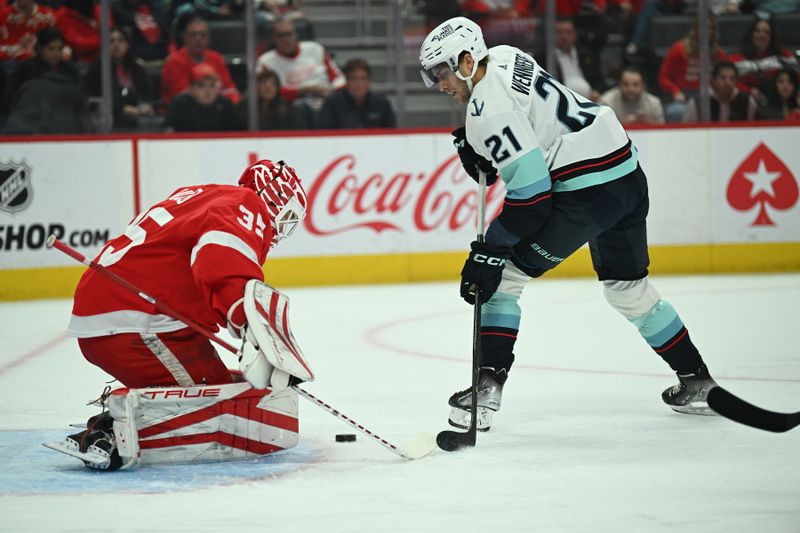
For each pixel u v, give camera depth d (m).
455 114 34.00
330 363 18.20
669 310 13.24
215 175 29.81
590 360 17.97
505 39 32.06
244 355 9.99
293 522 8.84
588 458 11.15
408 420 13.40
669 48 32.31
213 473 10.59
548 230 12.39
